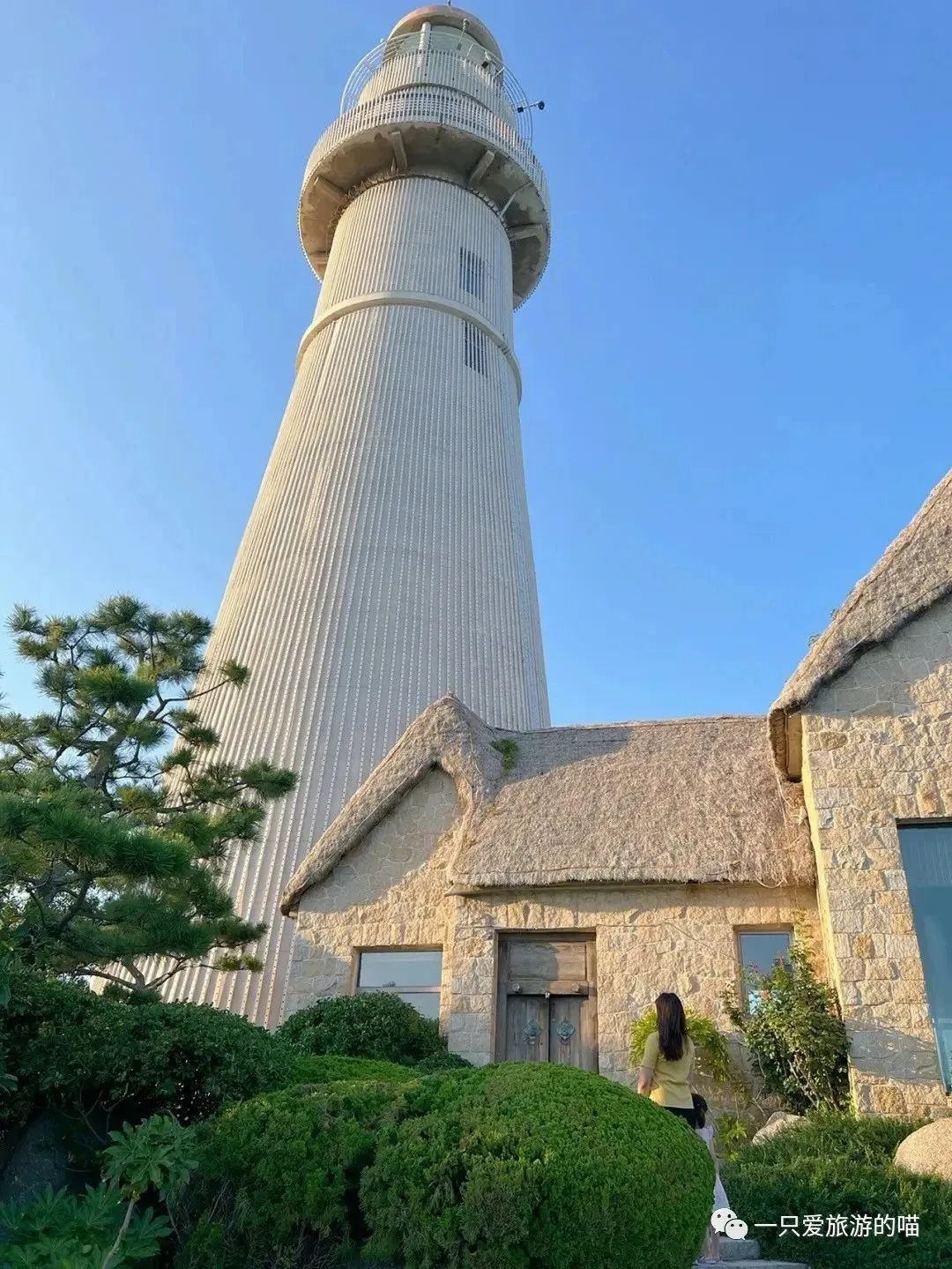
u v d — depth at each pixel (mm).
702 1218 6816
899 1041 11359
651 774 16609
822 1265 8086
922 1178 8852
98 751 15938
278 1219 6914
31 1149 7984
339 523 26516
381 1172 6809
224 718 24172
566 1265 6234
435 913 16016
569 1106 6949
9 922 11539
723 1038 13117
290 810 22188
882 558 14258
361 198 34656
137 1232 6648
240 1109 7598
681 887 14555
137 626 17297
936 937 12008
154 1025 8312
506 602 27297
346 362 30062
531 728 26141
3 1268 5965
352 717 23531
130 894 12750
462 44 40031
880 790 12688
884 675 13406
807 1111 12000
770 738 14070
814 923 13852
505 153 33938
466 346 31281
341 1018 14172
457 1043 14344
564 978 14758
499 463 29797
